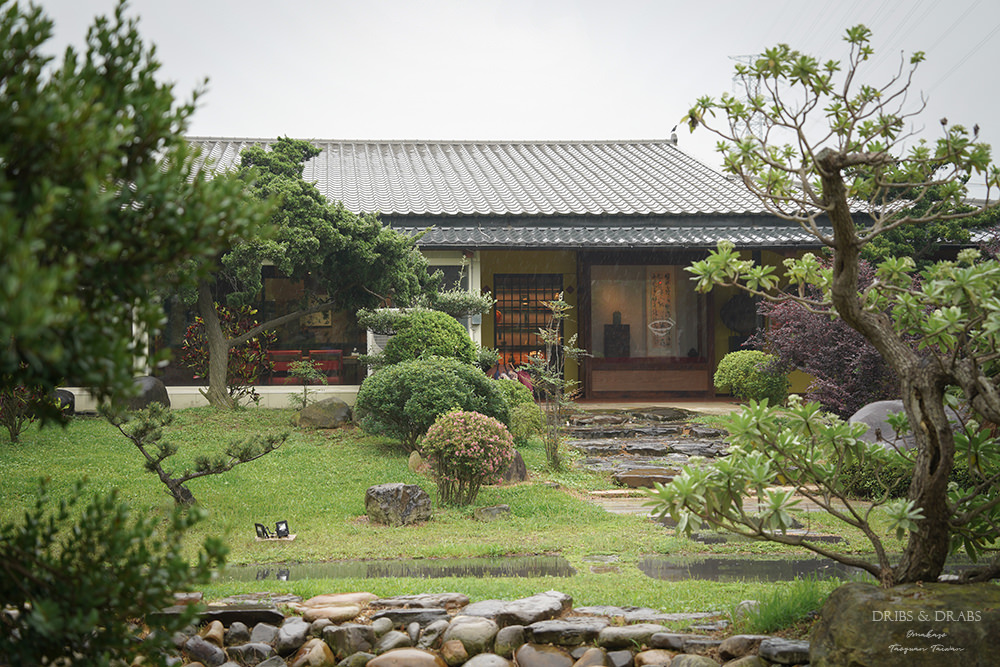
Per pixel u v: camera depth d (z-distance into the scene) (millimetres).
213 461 9453
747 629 5086
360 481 11211
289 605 5746
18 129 2125
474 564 7645
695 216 19656
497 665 4812
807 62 4707
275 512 9727
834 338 14250
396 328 14852
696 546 8258
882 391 13820
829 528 9039
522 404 14422
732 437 4758
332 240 14039
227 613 5383
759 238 18672
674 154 25859
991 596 4004
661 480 11789
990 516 4719
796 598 5324
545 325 21375
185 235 2389
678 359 21375
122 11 2611
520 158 25047
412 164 23641
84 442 12500
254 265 13555
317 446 13109
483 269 21281
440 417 10516
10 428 12289
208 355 16250
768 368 16078
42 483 2746
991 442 4613
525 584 6594
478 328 17922
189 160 2611
